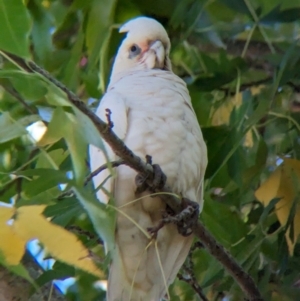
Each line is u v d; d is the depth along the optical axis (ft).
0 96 24.14
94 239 20.57
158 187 19.81
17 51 16.01
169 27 26.37
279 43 29.58
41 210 12.83
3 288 21.65
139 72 23.95
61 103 14.15
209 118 27.12
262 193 23.04
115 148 17.78
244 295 24.45
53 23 26.99
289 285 24.39
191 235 21.77
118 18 26.89
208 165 24.27
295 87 27.66
